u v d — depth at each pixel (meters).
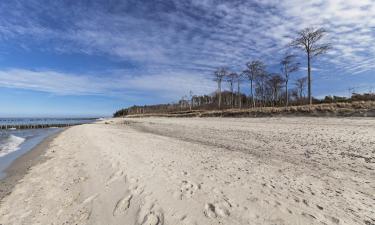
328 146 9.40
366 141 9.66
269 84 53.38
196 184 5.61
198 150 10.20
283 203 4.43
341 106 20.98
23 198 6.35
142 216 4.35
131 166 7.56
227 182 5.71
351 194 4.81
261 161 7.79
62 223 4.72
